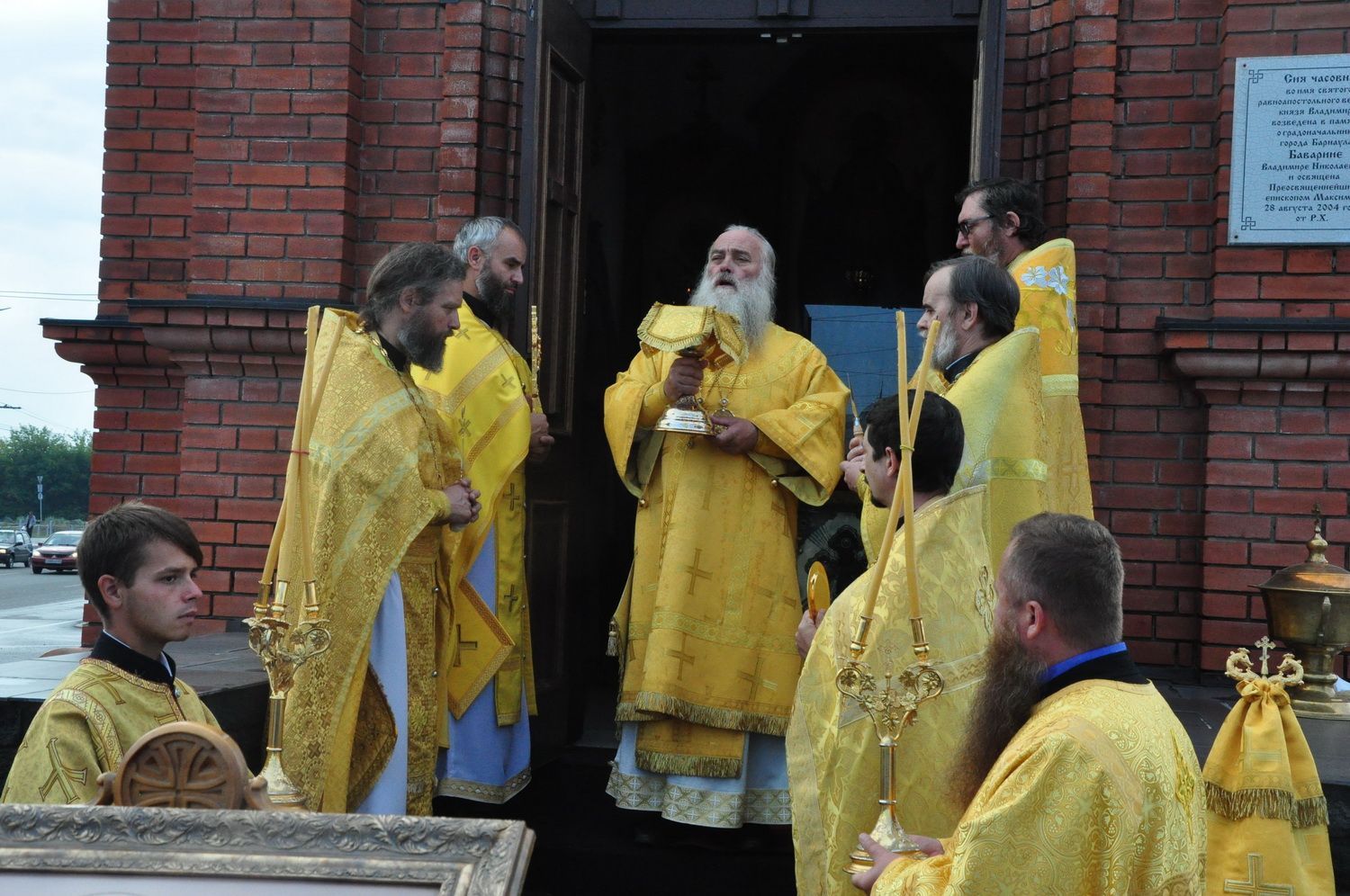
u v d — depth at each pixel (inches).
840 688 105.6
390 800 144.8
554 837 180.9
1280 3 201.5
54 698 103.3
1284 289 199.9
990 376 134.0
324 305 216.1
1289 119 200.7
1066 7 210.1
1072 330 160.2
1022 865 83.3
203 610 220.4
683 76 335.9
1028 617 91.1
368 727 146.1
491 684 173.8
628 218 339.0
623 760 177.6
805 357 185.5
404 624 148.3
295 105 220.4
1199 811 87.9
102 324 230.7
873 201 334.0
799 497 178.4
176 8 234.2
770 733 173.8
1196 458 206.4
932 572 115.9
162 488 234.7
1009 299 139.6
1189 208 207.6
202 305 215.6
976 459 130.3
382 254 223.3
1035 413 135.8
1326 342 192.5
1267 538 199.3
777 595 177.6
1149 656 207.3
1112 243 209.8
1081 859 83.0
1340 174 199.2
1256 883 129.9
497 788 173.6
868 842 101.5
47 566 1815.9
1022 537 92.6
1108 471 208.8
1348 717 175.0
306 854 69.4
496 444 172.9
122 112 235.6
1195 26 208.2
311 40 220.1
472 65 217.3
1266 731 131.6
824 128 335.0
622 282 337.7
